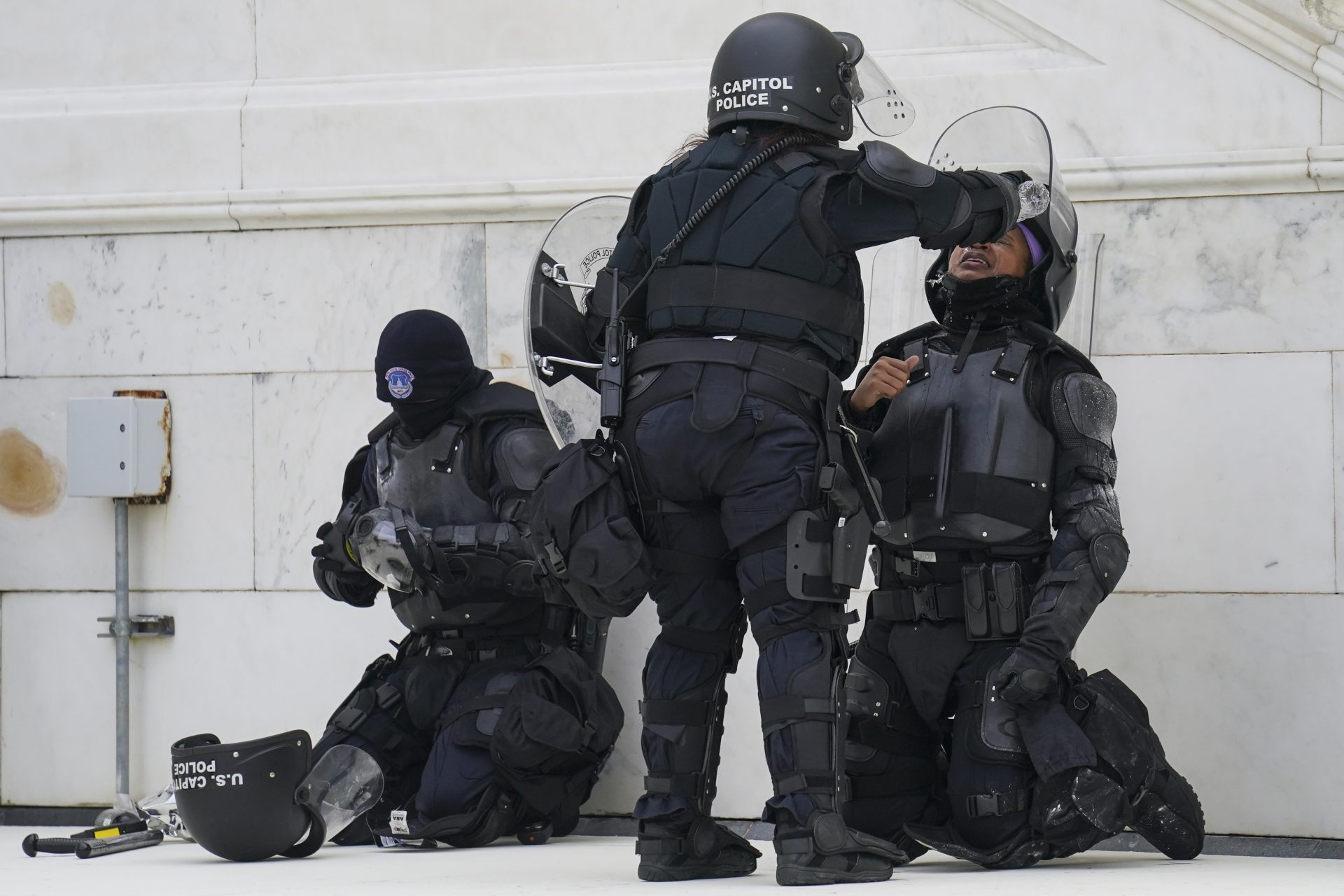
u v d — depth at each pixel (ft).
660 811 39.78
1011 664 42.86
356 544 53.62
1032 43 59.00
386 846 52.65
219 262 65.51
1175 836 46.11
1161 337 56.18
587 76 63.16
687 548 39.24
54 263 67.00
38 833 60.95
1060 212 46.60
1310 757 53.93
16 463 66.80
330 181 64.64
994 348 46.19
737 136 38.81
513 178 62.90
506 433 53.88
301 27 66.18
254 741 47.19
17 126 67.62
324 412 64.23
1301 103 55.31
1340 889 37.09
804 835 37.17
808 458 37.68
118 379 66.23
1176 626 55.42
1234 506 55.21
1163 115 56.80
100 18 68.13
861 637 47.88
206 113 65.98
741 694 59.06
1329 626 54.03
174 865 46.85
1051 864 46.21
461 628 54.39
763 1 61.93
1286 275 55.16
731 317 37.73
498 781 52.39
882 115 45.70
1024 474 44.68
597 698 54.03
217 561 64.80
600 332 42.19
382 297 63.98
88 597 65.72
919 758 46.62
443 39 64.95
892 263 54.65
